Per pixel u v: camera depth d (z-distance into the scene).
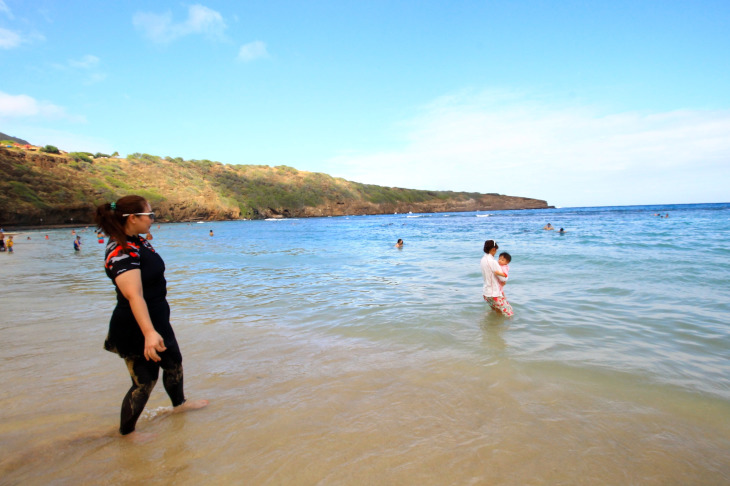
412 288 8.03
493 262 5.80
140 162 94.50
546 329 5.00
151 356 2.25
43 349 4.40
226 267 12.43
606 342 4.45
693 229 23.36
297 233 37.59
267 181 124.06
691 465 2.20
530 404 2.94
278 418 2.75
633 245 14.67
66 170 72.69
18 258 17.75
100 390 3.30
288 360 4.00
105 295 7.96
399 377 3.49
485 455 2.27
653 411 2.83
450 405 2.93
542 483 2.03
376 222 67.75
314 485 2.01
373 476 2.08
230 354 4.22
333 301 6.97
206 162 119.12
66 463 2.21
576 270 9.45
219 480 2.06
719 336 4.56
